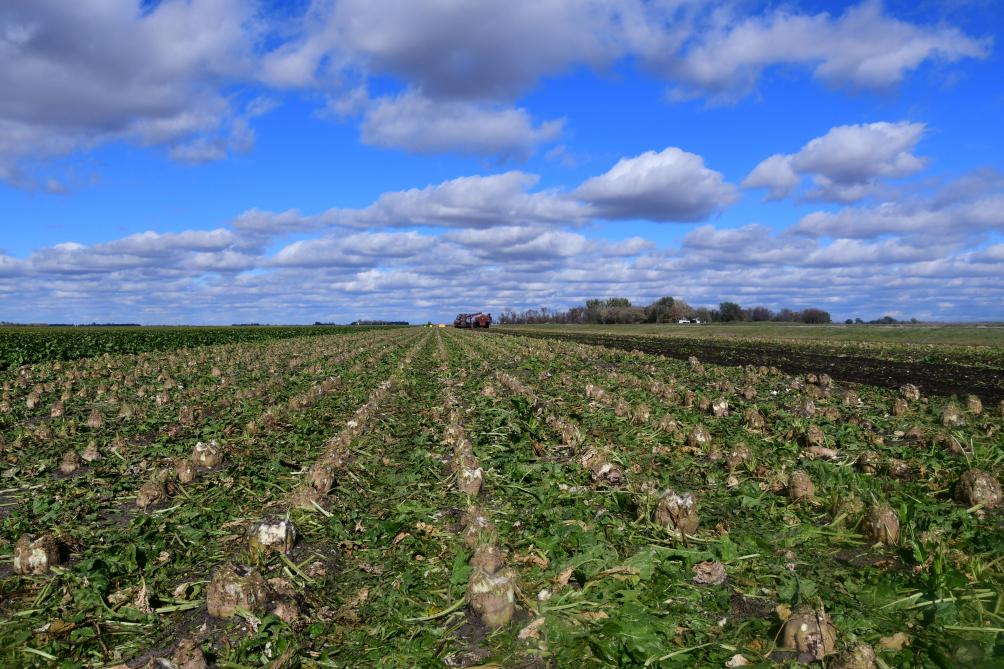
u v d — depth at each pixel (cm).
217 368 2480
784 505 705
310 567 573
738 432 1101
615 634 429
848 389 1784
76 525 699
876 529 581
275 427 1249
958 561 520
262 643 444
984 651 392
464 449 918
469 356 3188
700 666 398
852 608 459
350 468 920
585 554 557
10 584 548
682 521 615
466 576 531
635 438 1071
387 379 2095
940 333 5350
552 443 1052
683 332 7469
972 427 1111
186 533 663
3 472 928
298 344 4638
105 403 1630
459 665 416
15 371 2528
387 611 489
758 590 498
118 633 469
